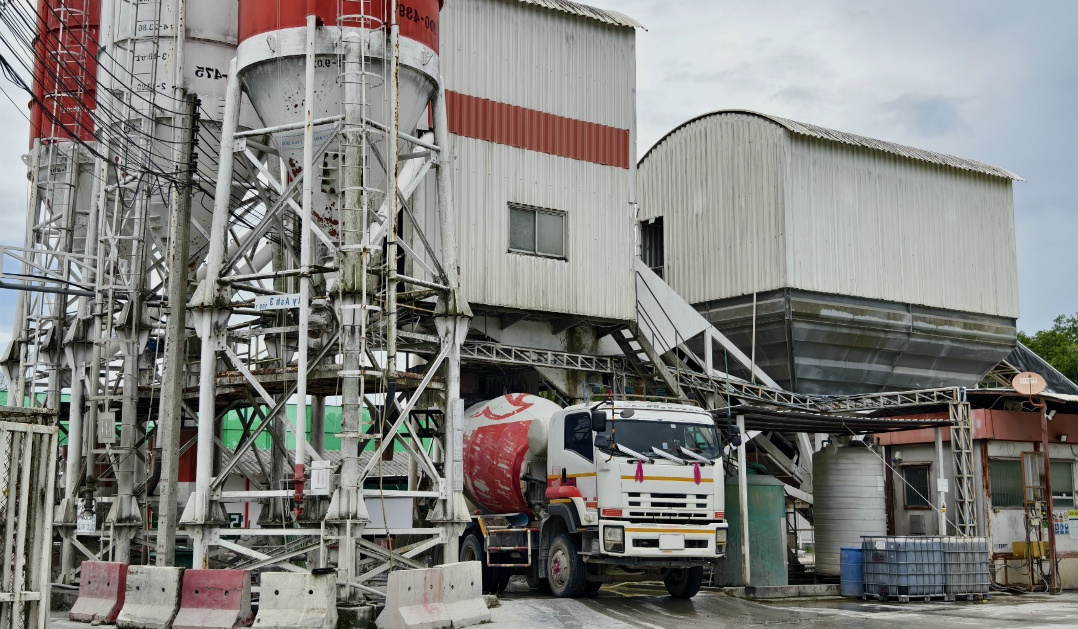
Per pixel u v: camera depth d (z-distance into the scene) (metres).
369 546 19.06
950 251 40.38
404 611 16.42
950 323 39.69
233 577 17.12
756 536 24.28
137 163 22.59
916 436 29.22
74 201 25.88
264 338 24.36
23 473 12.76
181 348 19.58
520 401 24.58
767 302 36.12
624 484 20.50
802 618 19.17
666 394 32.81
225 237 20.59
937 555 23.28
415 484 26.62
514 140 30.58
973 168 41.47
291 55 20.30
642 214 41.62
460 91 29.69
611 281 32.00
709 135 39.09
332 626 16.38
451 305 21.03
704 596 22.94
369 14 20.55
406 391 25.67
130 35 24.77
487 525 24.05
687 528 20.83
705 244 38.69
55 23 26.86
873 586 23.28
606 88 32.75
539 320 31.67
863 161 38.47
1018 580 27.55
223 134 20.95
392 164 19.25
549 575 22.27
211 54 24.61
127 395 22.08
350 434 18.38
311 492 18.50
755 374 34.25
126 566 18.72
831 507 27.23
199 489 19.31
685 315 33.62
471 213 29.45
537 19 31.56
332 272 19.77
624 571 23.00
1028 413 28.70
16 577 12.55
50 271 24.66
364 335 18.64
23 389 26.66
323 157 20.86
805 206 36.53
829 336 36.59
